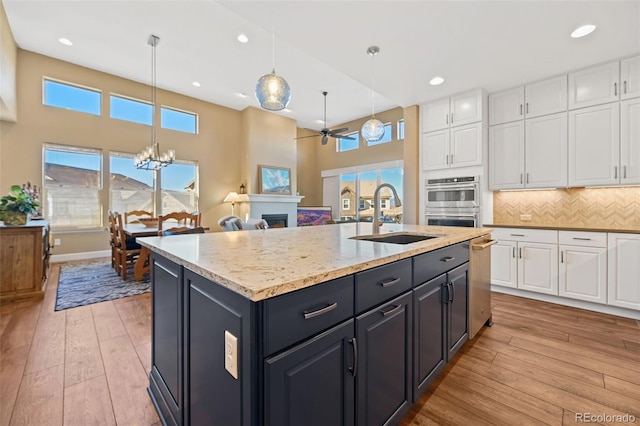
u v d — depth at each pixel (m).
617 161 2.89
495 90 3.71
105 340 2.19
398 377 1.31
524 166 3.49
